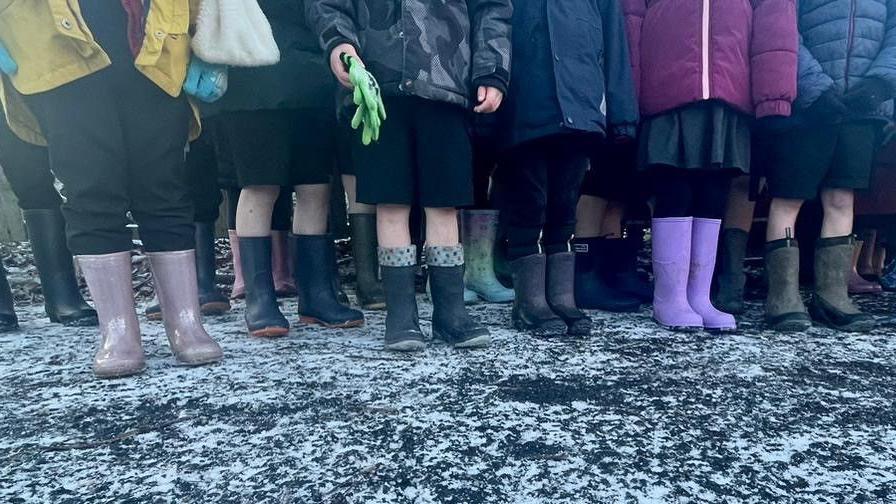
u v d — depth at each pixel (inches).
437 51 63.3
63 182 56.3
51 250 89.2
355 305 106.9
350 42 61.9
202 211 96.3
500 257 125.3
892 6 78.7
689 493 35.5
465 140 67.7
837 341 74.1
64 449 42.2
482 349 69.1
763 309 99.1
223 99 72.1
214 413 48.5
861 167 79.4
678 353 67.6
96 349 72.6
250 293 77.0
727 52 76.7
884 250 135.0
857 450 41.6
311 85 71.9
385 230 69.2
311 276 83.7
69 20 51.0
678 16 78.7
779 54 75.7
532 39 74.4
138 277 141.0
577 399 51.5
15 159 83.6
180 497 35.3
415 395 52.5
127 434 44.6
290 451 41.3
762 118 81.9
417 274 128.4
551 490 35.8
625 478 37.3
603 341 73.5
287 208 117.7
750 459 40.1
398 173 65.6
